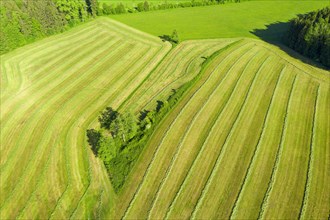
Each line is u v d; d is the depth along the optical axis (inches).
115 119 1942.7
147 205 1565.0
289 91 2311.8
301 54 2807.6
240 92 2332.7
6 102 2390.5
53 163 1838.1
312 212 1481.3
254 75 2524.6
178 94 2310.5
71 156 1881.2
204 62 2711.6
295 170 1691.7
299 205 1515.7
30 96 2448.3
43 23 3405.5
